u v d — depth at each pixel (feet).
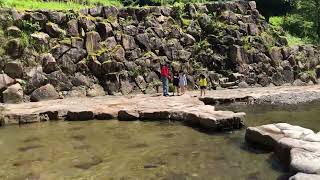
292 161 27.32
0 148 37.47
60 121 50.96
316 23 116.06
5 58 66.03
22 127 47.47
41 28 71.56
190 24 85.20
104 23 76.13
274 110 55.83
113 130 44.32
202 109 50.67
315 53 94.89
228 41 84.79
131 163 31.78
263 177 27.91
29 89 66.23
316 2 115.65
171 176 28.43
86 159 33.19
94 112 52.16
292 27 117.29
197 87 79.77
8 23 68.69
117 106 55.93
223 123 43.34
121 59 75.25
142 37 78.89
